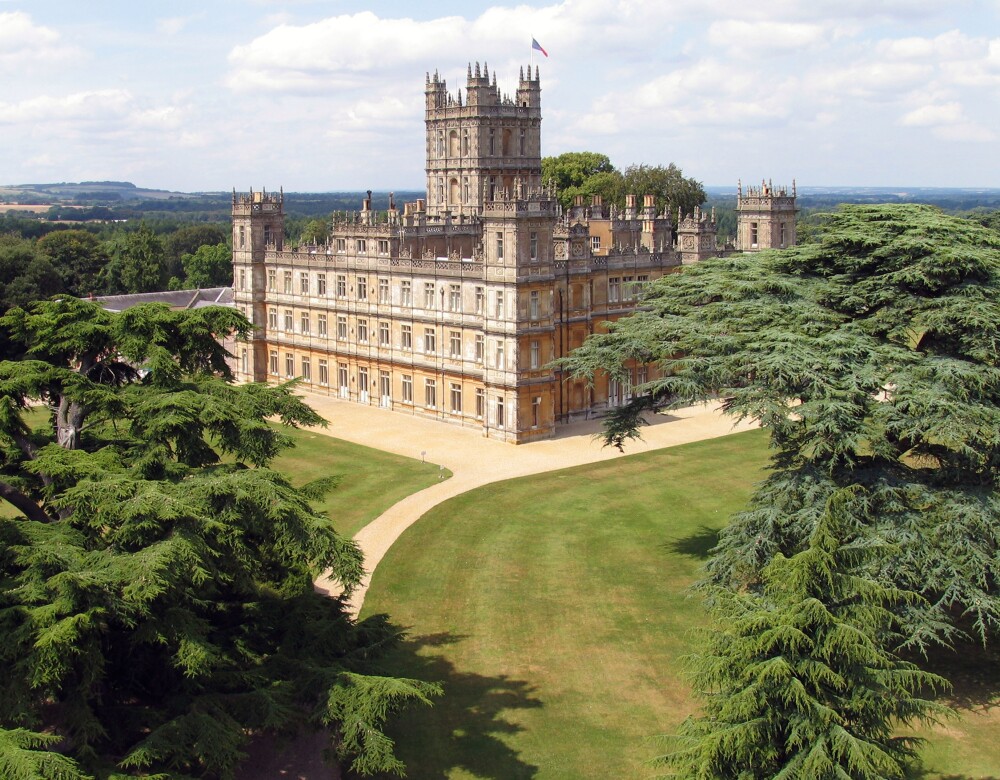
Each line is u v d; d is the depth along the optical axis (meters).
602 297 104.44
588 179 180.38
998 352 48.22
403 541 66.06
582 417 104.06
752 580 48.84
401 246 107.94
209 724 32.25
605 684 46.62
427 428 101.00
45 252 182.75
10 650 29.25
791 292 54.09
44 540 33.38
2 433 38.09
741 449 89.94
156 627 32.25
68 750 31.67
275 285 124.19
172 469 37.75
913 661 48.75
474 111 123.50
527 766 39.84
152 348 41.25
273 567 43.53
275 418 105.25
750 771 30.39
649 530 67.81
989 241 52.22
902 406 46.09
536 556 63.22
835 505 34.34
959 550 44.72
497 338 93.56
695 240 112.06
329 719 34.16
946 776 38.62
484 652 49.97
